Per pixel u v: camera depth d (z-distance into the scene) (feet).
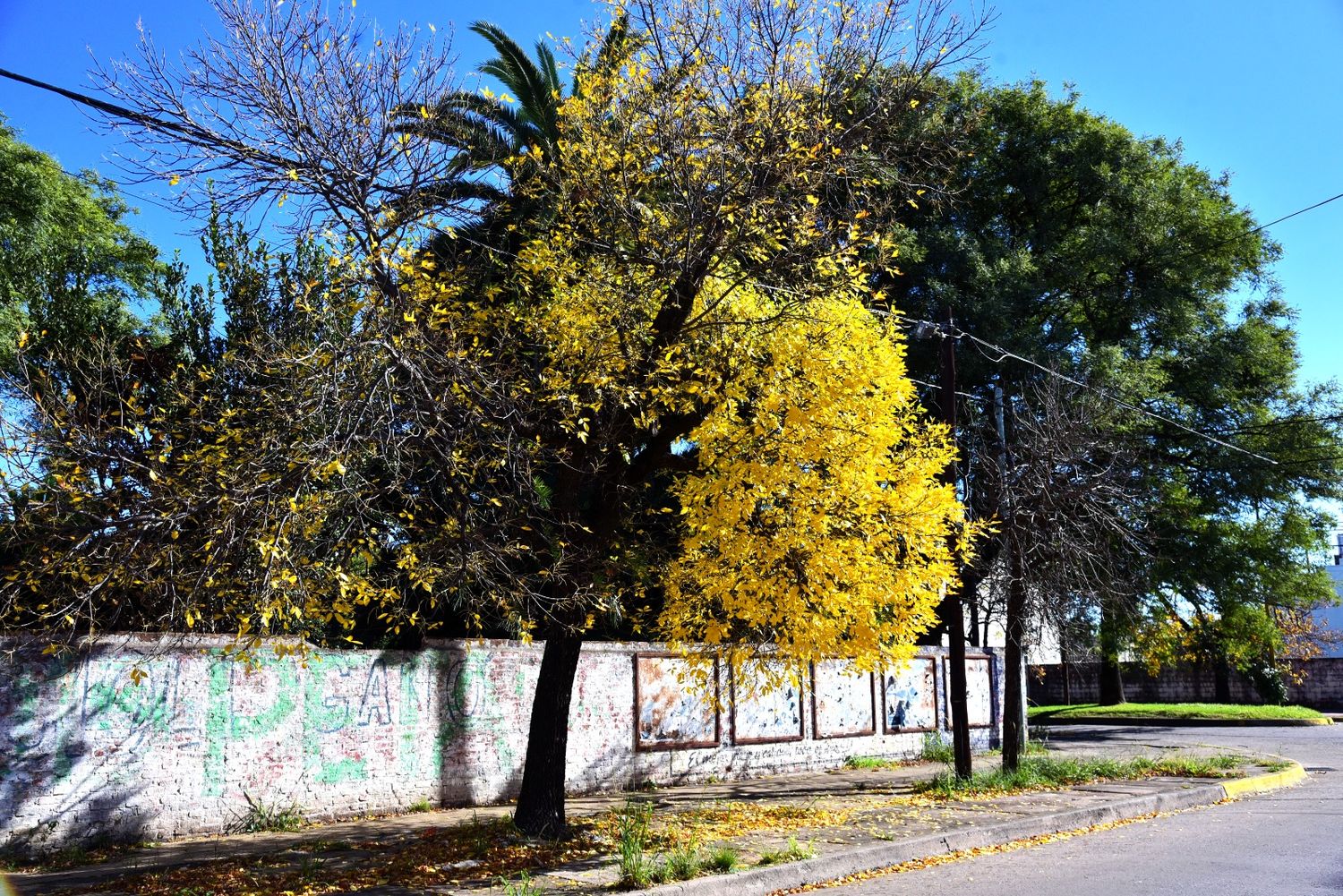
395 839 34.86
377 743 41.42
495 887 26.78
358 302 28.48
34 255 63.77
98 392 31.42
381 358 26.45
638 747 50.90
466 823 37.01
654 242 34.45
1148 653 99.81
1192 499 94.22
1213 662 124.57
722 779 54.65
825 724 61.46
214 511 24.44
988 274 83.20
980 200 93.91
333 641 42.83
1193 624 100.78
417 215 30.37
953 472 57.67
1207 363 94.89
